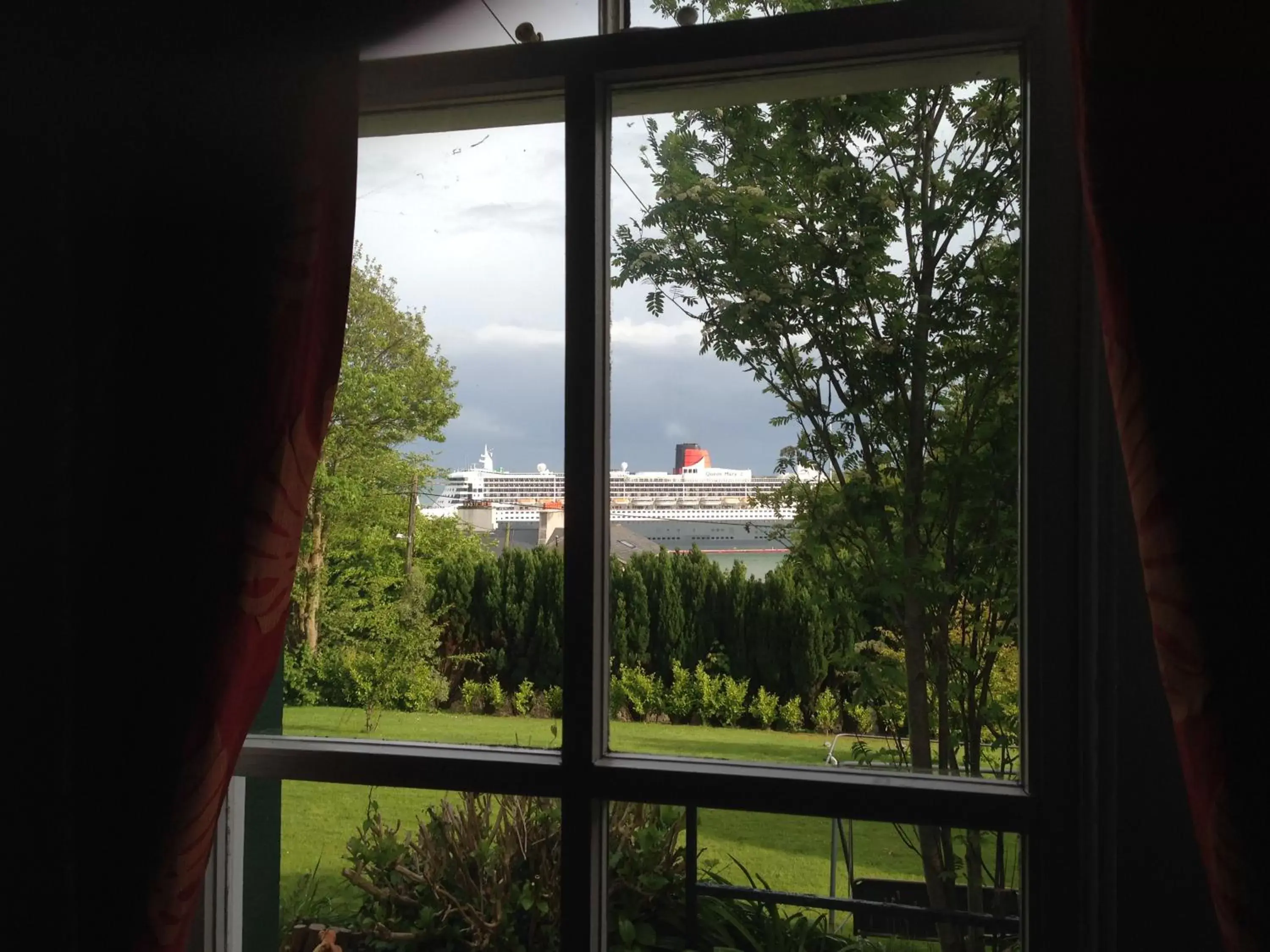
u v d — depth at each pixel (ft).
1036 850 3.78
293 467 3.91
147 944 3.79
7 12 4.09
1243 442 2.83
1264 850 2.69
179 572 3.90
